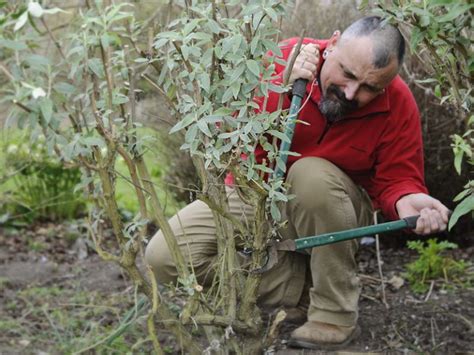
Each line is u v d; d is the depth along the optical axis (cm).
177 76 292
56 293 449
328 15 480
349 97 329
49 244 549
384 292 427
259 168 275
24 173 567
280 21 284
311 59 318
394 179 360
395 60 321
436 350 368
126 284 445
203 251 350
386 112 353
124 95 293
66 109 284
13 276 487
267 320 397
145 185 301
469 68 273
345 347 366
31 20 261
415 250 509
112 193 291
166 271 350
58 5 395
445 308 414
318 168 346
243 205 339
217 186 298
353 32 325
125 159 288
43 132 272
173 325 310
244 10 267
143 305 348
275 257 302
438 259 450
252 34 275
